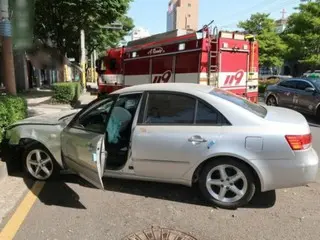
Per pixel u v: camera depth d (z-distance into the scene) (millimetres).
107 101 5168
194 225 4141
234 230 4027
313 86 12891
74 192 5113
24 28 8266
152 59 13125
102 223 4184
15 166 6102
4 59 7777
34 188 5266
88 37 31906
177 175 4715
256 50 11758
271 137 4324
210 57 10758
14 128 5621
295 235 3914
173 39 11852
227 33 10969
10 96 6898
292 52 33031
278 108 5391
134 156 4816
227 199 4586
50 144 5375
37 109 14734
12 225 4125
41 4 19719
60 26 22125
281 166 4332
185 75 11406
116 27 22656
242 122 4477
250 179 4449
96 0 18891
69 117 5902
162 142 4660
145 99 4898
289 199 4902
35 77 32375
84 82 26906
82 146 4656
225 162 4496
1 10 7523
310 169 4355
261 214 4434
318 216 4383
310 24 27938
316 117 12469
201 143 4516
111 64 16156
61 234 3924
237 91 11422
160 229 4039
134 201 4812
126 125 5199
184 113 4703
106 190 5184
